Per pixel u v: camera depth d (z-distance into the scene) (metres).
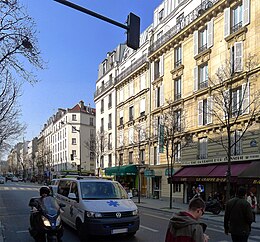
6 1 10.62
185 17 28.78
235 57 21.78
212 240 10.48
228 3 23.08
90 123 79.38
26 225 13.02
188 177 24.52
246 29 21.34
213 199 19.64
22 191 38.66
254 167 18.86
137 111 38.31
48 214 8.26
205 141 25.41
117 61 46.66
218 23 24.27
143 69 37.00
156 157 33.34
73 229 11.34
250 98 20.67
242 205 6.67
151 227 12.49
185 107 28.11
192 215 3.61
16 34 11.09
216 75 22.83
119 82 43.59
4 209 18.66
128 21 7.58
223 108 20.12
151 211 20.38
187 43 28.31
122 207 9.99
